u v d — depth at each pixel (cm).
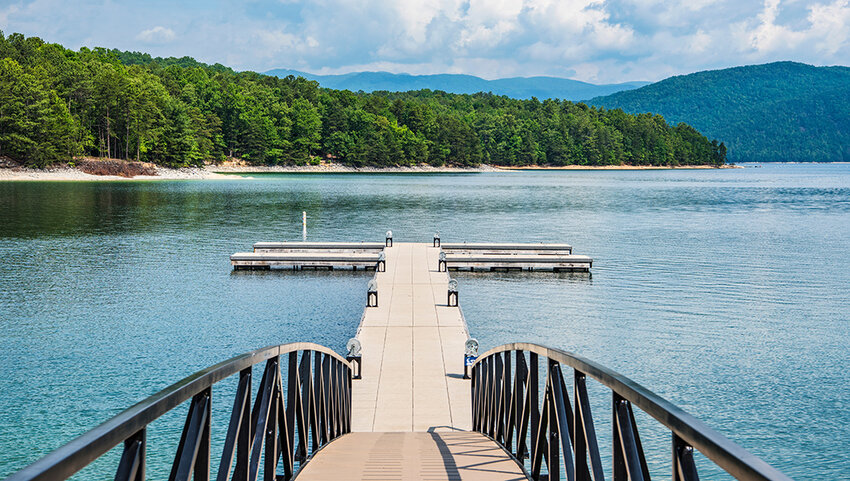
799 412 1387
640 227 4859
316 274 3053
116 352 1750
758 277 2875
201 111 14325
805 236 4303
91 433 210
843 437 1273
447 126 18112
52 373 1572
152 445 1184
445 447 782
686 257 3456
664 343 1873
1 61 10619
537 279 2925
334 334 1981
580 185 11181
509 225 4972
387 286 2591
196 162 13038
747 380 1570
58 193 7588
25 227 4412
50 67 11819
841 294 2512
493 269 3180
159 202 6569
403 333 1830
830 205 7019
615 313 2238
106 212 5512
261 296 2527
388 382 1420
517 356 727
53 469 177
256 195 7731
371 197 7650
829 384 1544
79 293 2491
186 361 1683
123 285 2658
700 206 6819
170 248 3653
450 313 2084
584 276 2977
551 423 502
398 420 1207
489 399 958
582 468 412
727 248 3762
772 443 1253
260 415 472
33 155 10156
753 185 11850
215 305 2350
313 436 740
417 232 4556
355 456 703
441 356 1616
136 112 11519
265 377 483
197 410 325
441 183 11219
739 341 1888
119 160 11225
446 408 1269
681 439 247
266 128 14875
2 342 1825
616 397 328
